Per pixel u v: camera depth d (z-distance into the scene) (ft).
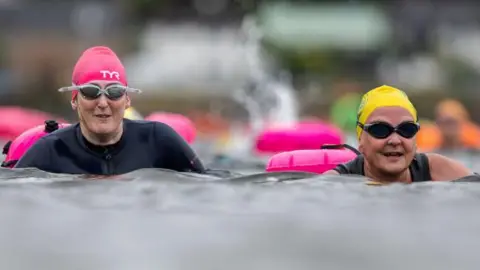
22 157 78.59
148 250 47.34
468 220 56.29
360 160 76.89
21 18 530.68
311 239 50.44
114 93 76.79
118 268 43.09
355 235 51.65
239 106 321.73
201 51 400.88
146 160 78.79
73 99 79.71
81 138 78.28
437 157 76.74
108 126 76.59
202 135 266.57
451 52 437.58
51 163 77.82
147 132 79.66
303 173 74.90
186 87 376.27
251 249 47.75
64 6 536.42
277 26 392.06
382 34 406.62
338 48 394.32
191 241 49.62
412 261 45.27
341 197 64.85
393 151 72.74
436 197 65.21
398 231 52.85
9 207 59.67
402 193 66.95
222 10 436.76
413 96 369.50
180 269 42.98
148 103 367.45
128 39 469.16
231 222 55.21
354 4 419.13
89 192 65.51
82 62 78.54
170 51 413.80
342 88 362.12
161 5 474.90
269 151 123.03
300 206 61.21
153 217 56.59
